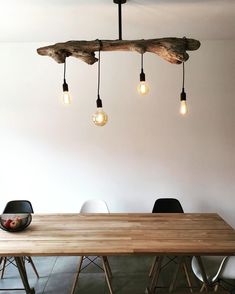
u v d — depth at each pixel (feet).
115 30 11.08
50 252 6.90
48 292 9.50
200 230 8.36
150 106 12.77
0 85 12.76
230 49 12.57
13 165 12.89
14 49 12.67
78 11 9.36
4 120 12.81
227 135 12.76
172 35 11.64
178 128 12.78
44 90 12.76
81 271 10.82
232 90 12.67
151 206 12.96
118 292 9.47
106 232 8.20
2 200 12.91
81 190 12.95
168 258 11.71
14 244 7.32
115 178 12.93
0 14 9.60
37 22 10.33
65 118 12.81
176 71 12.67
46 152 12.89
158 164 12.88
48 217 9.64
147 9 9.20
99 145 12.85
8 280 10.25
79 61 12.70
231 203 12.92
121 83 12.74
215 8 9.18
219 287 9.09
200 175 12.88
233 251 6.97
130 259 11.78
